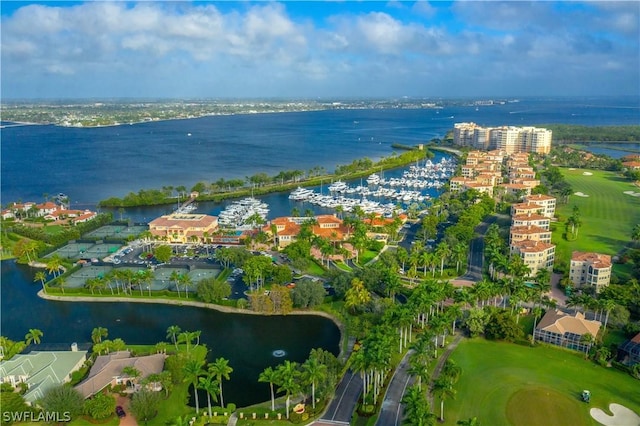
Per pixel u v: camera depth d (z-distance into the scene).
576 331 198.88
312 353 182.88
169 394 176.50
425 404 145.88
